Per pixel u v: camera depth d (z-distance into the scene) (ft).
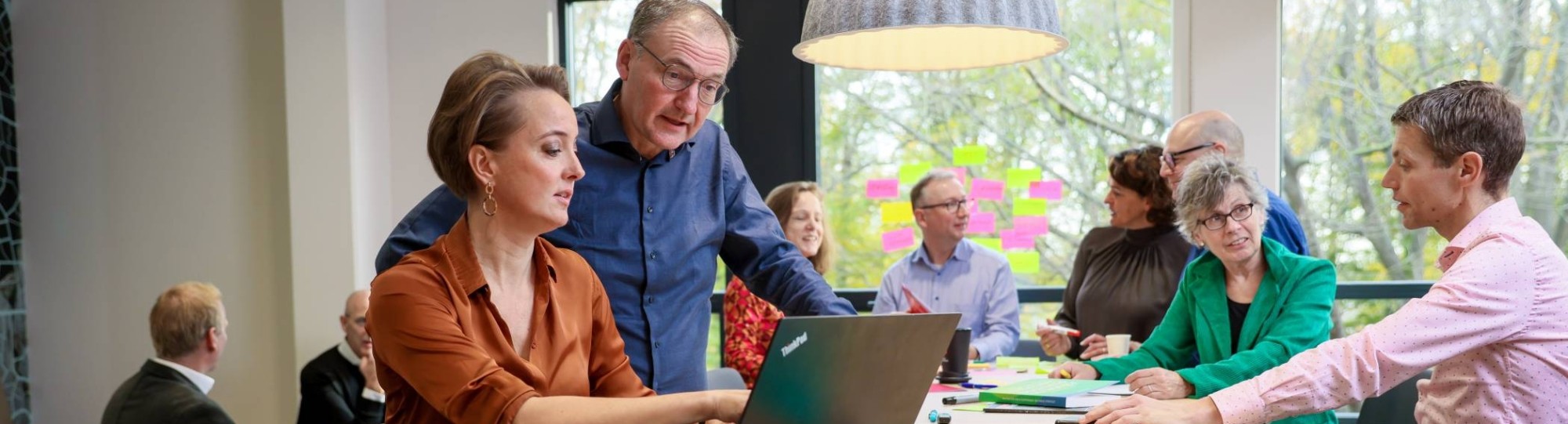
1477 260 6.46
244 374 15.78
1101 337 10.95
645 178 7.15
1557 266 6.53
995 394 7.55
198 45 15.92
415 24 15.97
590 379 5.79
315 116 15.12
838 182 15.99
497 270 5.28
